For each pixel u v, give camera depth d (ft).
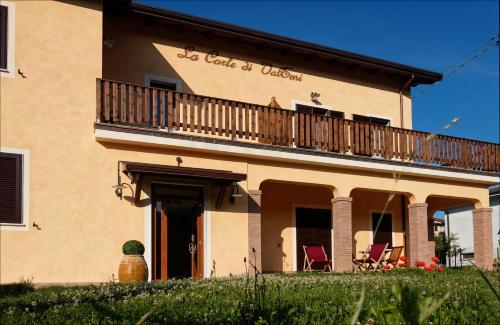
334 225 53.01
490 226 63.41
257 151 47.26
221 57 54.90
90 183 40.45
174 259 44.34
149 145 42.73
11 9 39.29
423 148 58.03
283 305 18.07
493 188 88.22
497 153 63.93
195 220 45.19
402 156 56.54
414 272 45.73
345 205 52.75
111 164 41.42
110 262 40.40
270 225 56.24
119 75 48.98
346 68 63.67
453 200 67.31
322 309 18.24
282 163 49.83
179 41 52.60
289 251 57.00
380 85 66.23
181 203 44.78
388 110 66.44
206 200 45.60
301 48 57.31
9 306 22.94
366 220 63.05
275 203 56.90
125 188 41.73
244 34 53.78
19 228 37.73
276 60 58.59
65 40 40.93
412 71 65.05
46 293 29.91
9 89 38.63
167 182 44.09
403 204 65.72
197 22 51.03
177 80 51.96
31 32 39.83
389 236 64.49
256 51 57.36
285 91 58.80
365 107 64.64
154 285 31.58
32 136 38.96
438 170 58.59
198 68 53.36
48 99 39.81
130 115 41.93
